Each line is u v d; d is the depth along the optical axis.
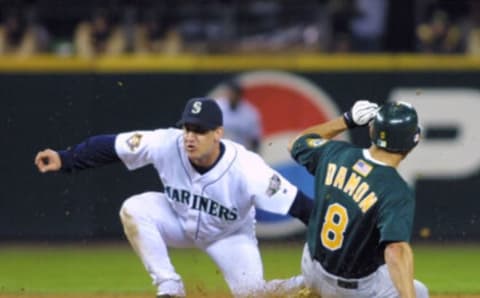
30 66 51.19
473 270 43.84
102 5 60.62
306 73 52.16
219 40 59.88
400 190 21.72
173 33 57.59
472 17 60.44
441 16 59.66
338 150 23.22
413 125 22.16
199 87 52.06
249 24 61.06
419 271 43.72
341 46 58.62
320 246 22.88
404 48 58.81
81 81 51.38
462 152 52.09
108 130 51.62
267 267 43.19
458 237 52.50
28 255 48.28
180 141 26.09
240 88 51.38
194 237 26.94
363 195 22.00
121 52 56.91
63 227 51.72
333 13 59.47
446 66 52.03
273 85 52.09
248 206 26.22
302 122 52.12
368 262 22.39
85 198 51.44
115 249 49.91
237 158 25.91
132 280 40.78
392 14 58.44
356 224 22.08
